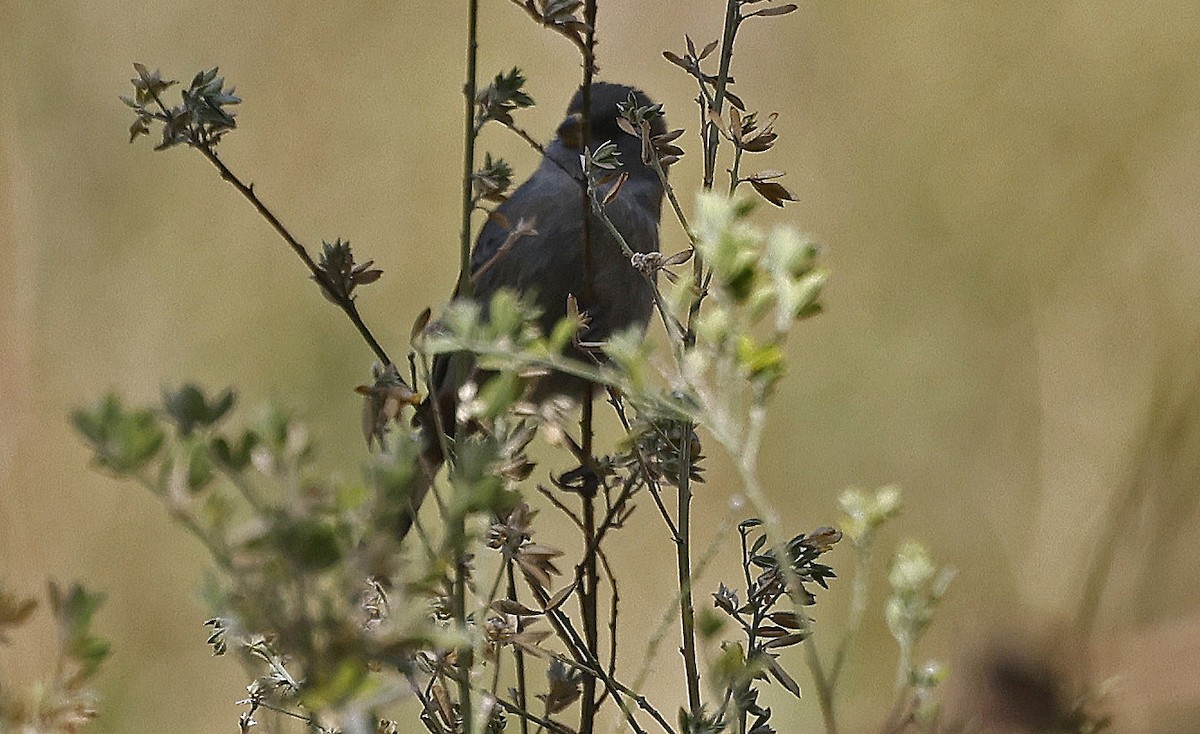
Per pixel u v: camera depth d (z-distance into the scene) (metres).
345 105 14.69
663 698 10.52
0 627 3.00
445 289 14.12
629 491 5.20
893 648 10.77
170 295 13.48
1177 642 5.42
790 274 3.36
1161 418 8.94
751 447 3.37
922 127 14.83
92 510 11.19
